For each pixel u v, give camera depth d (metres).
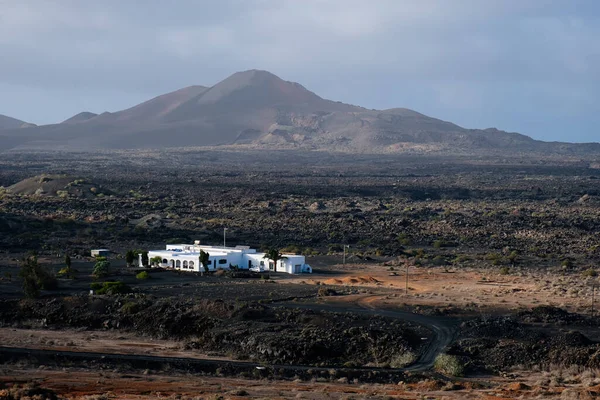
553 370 125.31
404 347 134.00
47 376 111.94
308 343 133.12
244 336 138.38
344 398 101.19
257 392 105.56
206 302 159.50
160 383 109.94
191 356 131.38
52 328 153.00
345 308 167.88
